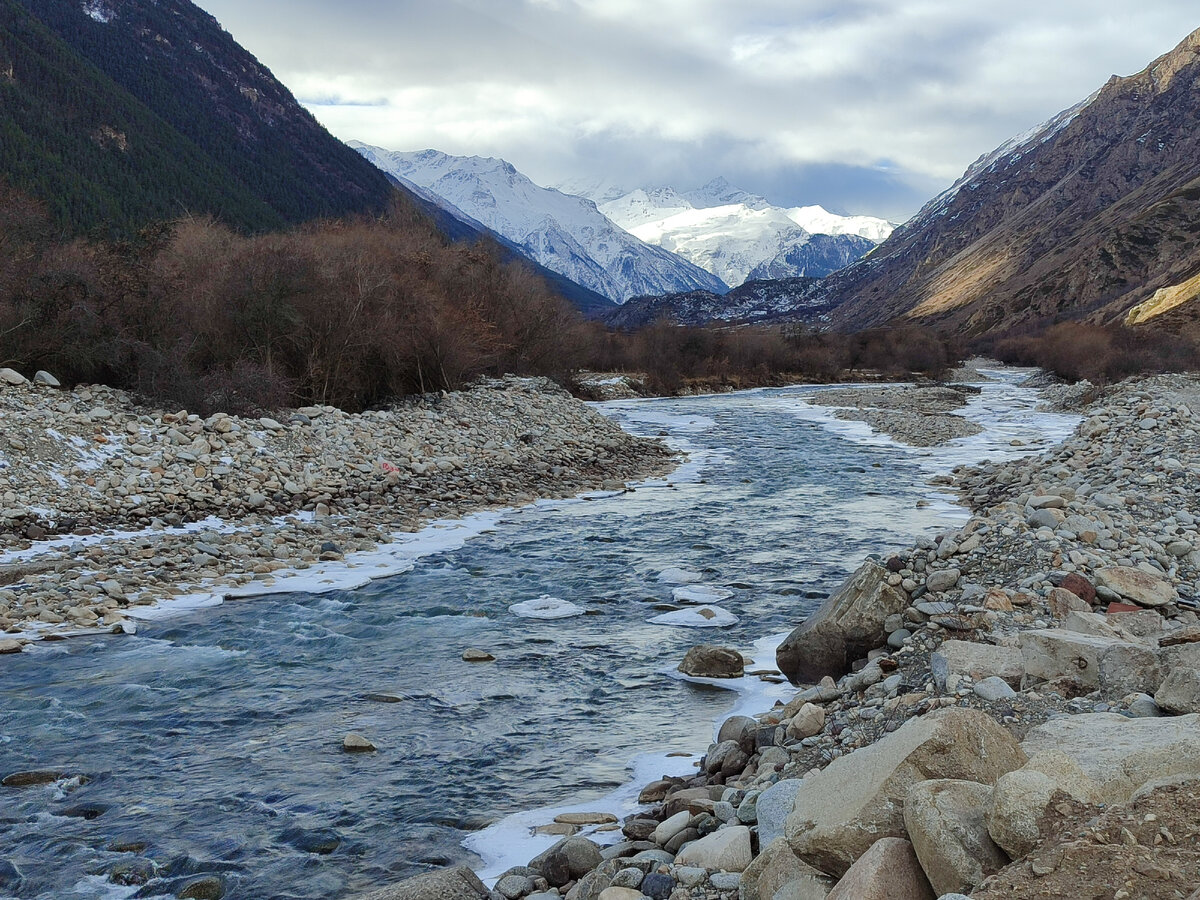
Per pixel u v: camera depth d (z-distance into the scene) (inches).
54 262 959.0
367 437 966.4
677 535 729.0
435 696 391.2
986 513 506.0
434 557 657.0
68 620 487.5
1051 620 363.9
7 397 788.6
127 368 960.3
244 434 863.7
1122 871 137.6
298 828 278.5
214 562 607.5
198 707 378.0
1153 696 265.7
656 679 410.9
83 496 698.2
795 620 500.1
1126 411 951.6
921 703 291.1
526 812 287.9
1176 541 460.4
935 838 161.2
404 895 219.6
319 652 449.4
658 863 225.8
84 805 293.3
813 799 199.3
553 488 954.7
